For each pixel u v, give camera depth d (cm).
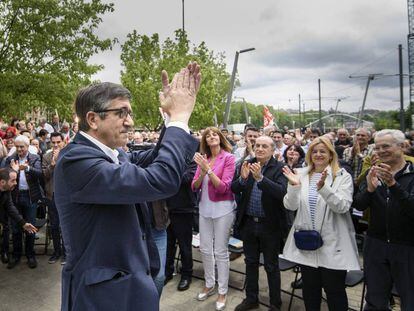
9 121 1224
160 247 260
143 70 1753
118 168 131
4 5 998
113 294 134
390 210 285
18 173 488
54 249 509
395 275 284
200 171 382
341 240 295
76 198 134
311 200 305
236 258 520
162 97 154
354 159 554
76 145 143
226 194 377
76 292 137
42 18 1008
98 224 137
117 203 132
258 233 351
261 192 348
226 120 1534
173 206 406
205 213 385
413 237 278
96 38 1113
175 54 1786
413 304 275
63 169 136
